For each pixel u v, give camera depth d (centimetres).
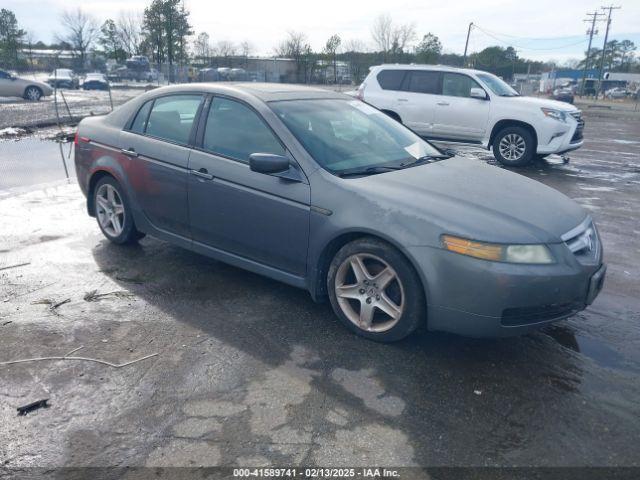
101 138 486
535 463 238
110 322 360
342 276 347
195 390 287
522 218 317
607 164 1085
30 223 570
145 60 5506
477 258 296
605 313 392
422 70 1113
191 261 472
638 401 286
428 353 329
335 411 271
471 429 260
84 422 260
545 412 274
